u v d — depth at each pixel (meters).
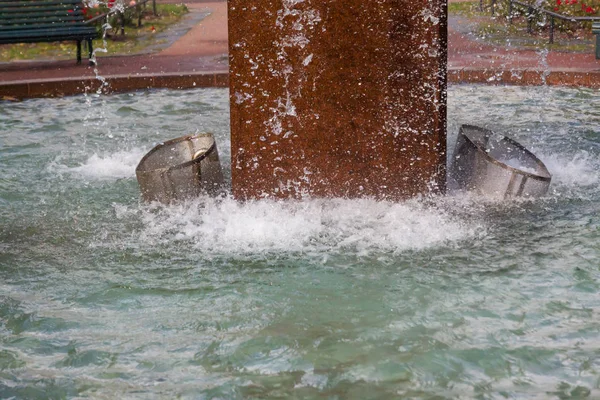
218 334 4.04
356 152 5.54
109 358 3.83
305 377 3.62
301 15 5.32
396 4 5.25
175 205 5.78
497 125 8.31
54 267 4.90
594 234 5.22
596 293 4.38
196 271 4.78
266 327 4.09
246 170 5.67
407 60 5.34
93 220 5.68
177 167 5.66
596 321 4.06
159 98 10.16
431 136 5.47
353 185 5.61
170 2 26.98
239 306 4.32
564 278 4.57
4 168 7.01
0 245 5.27
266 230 5.31
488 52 12.97
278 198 5.68
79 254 5.09
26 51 14.78
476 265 4.77
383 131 5.48
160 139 8.08
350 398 3.46
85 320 4.22
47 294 4.54
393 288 4.48
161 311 4.30
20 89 10.36
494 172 5.72
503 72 10.52
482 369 3.66
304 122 5.52
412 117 5.44
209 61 12.91
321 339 3.95
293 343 3.92
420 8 5.23
